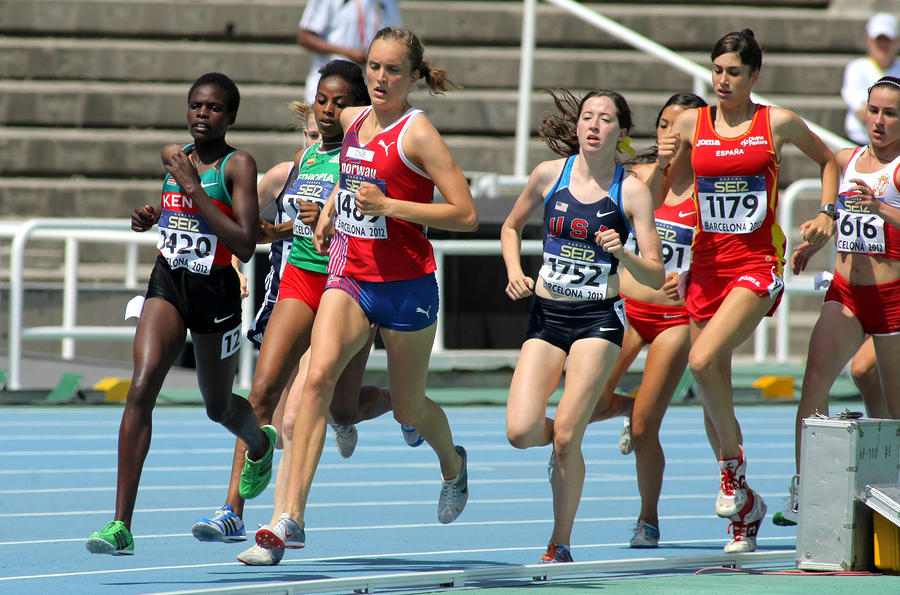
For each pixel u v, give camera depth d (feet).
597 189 63.98
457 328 147.43
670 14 238.68
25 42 227.40
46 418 127.75
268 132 218.38
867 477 62.23
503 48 237.04
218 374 63.31
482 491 93.45
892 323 71.51
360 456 111.14
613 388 79.51
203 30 231.09
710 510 87.25
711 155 70.90
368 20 141.08
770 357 180.86
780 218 187.21
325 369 59.31
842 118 224.12
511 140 221.66
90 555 66.08
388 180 60.34
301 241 70.90
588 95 64.18
